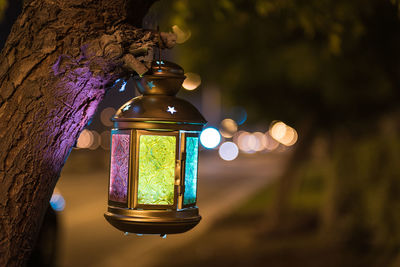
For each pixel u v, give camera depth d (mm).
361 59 8273
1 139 2084
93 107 2207
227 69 10711
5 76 2090
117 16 2141
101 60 2080
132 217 2293
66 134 2168
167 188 2309
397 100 9438
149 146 2297
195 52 10148
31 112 2078
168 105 2328
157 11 2885
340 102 9508
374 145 8945
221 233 13508
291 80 10203
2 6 3057
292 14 4891
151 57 2436
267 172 38156
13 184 2094
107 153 42031
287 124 14125
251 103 12109
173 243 12391
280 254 10812
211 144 56875
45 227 6469
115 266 10141
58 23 2068
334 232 11125
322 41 8359
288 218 14086
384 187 8383
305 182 26516
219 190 24969
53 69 2061
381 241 8367
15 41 2084
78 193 23141
